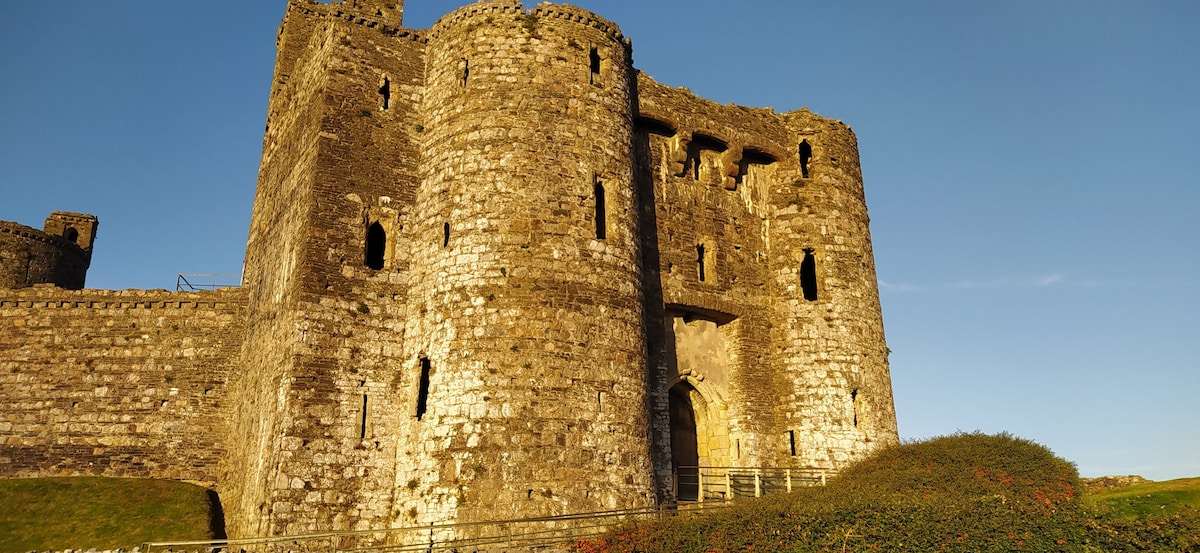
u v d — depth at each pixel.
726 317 28.92
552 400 21.75
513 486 20.77
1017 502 16.83
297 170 25.95
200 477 27.56
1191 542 14.26
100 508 24.44
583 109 25.08
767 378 28.80
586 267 23.42
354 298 23.44
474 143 24.17
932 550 14.66
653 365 26.53
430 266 23.70
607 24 26.70
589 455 21.69
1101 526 15.19
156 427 28.05
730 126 30.41
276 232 26.84
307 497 21.30
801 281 29.83
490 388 21.59
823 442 27.75
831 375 28.50
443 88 25.64
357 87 25.48
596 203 24.53
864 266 30.77
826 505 16.83
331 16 26.05
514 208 23.30
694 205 29.19
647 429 23.23
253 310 27.64
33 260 42.94
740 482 27.20
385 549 19.23
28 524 23.41
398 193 25.05
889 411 29.41
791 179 31.06
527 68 24.92
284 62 31.66
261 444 23.00
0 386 28.38
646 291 27.02
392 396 23.09
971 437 22.69
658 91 29.05
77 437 27.95
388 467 22.42
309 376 22.19
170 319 29.27
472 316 22.38
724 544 15.85
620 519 20.48
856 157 32.47
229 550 20.42
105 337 29.08
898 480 21.11
